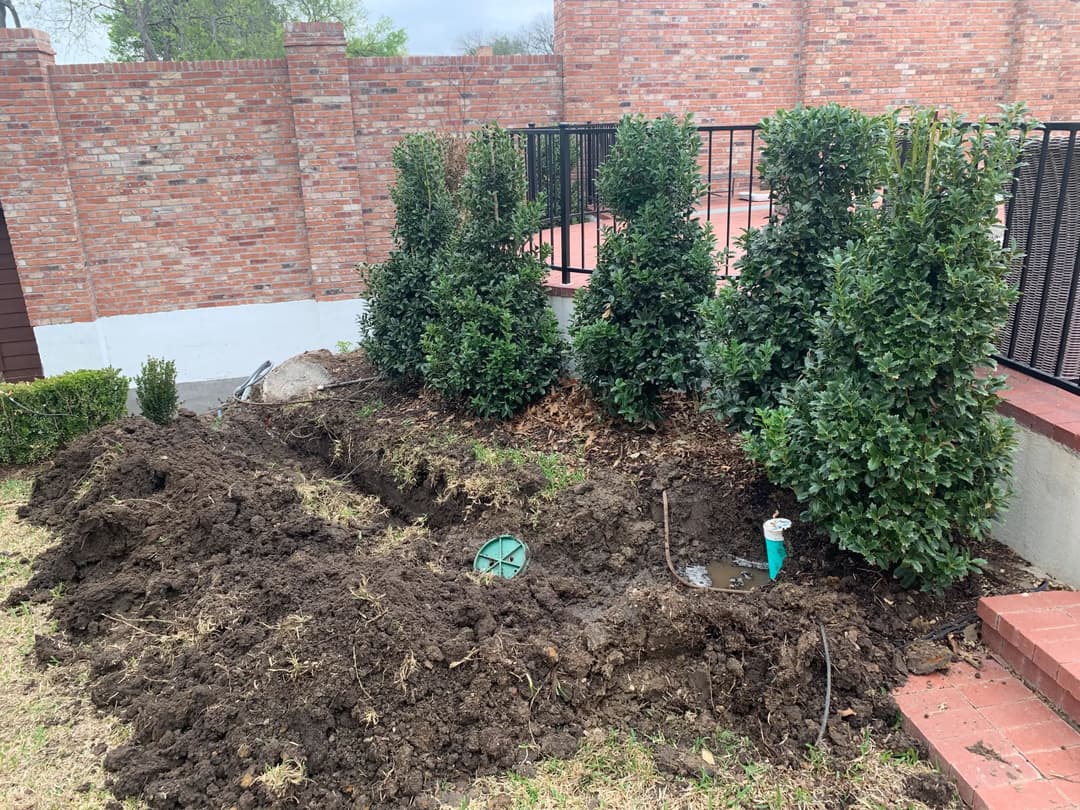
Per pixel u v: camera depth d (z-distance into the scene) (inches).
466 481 181.6
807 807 102.1
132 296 390.6
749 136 450.3
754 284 164.6
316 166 387.9
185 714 120.7
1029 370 148.2
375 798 108.0
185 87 371.2
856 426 124.0
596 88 420.5
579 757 113.1
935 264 122.8
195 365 405.1
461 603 133.8
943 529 127.1
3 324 440.1
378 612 129.3
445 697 119.3
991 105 469.7
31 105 353.1
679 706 120.8
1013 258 123.0
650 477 171.2
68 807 110.5
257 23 846.5
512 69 410.6
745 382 160.1
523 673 121.6
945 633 124.7
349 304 409.1
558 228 343.6
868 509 127.2
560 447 192.5
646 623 126.0
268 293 405.1
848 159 150.6
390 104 397.7
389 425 225.3
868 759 107.6
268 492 185.2
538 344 217.9
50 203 365.7
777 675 117.4
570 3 406.3
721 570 147.9
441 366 219.0
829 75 445.4
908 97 458.9
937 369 122.7
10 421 252.7
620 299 187.9
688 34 430.3
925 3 444.1
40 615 160.2
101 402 270.7
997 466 126.2
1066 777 99.3
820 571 137.9
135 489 193.9
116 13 800.3
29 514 208.2
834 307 128.4
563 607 139.7
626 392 185.8
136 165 375.6
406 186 252.5
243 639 132.4
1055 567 132.8
